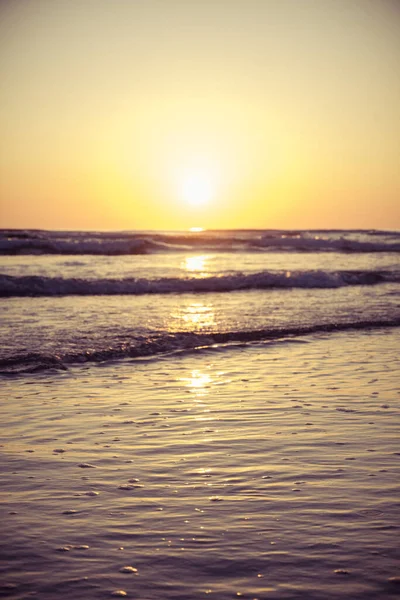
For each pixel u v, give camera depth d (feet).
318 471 17.35
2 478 16.93
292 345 40.27
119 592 11.13
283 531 13.50
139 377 31.01
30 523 13.98
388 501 15.15
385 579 11.52
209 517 14.26
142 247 142.00
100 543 12.99
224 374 31.68
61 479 16.88
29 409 24.73
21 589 11.21
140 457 18.78
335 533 13.38
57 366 33.09
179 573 11.77
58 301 61.57
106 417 23.54
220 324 47.52
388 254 144.46
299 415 23.67
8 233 172.45
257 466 17.83
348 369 32.83
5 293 66.90
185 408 24.88
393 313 54.24
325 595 11.00
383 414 23.76
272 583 11.40
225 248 154.30
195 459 18.52
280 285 77.82
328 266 107.96
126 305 58.90
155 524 13.91
